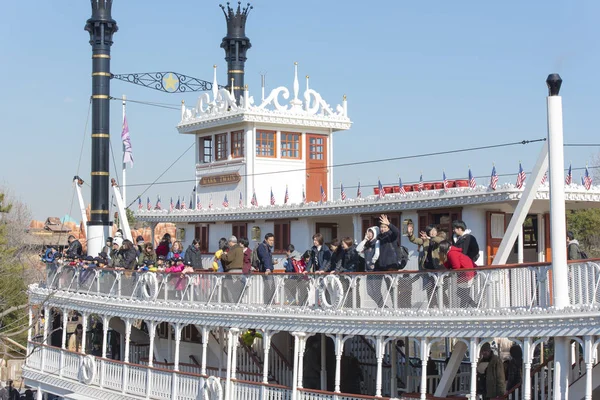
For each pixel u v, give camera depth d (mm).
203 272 27281
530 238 26141
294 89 35156
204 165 37219
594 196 23906
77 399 31516
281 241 32281
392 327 22000
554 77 19453
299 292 24297
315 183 35719
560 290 19047
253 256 27297
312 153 35875
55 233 73188
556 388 19125
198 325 27453
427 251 22406
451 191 25031
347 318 22844
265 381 25109
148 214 37750
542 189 23328
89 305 32031
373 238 23438
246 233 33781
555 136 19422
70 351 32938
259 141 34969
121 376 30156
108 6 42312
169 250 33719
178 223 37250
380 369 22328
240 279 25938
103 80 41875
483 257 24844
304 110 35469
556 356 19188
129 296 30031
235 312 25781
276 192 35062
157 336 33625
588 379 18500
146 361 33625
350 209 28625
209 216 34781
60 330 38344
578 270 19031
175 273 28188
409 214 26906
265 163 34906
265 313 24938
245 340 29969
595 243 49625
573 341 21984
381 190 27484
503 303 20109
